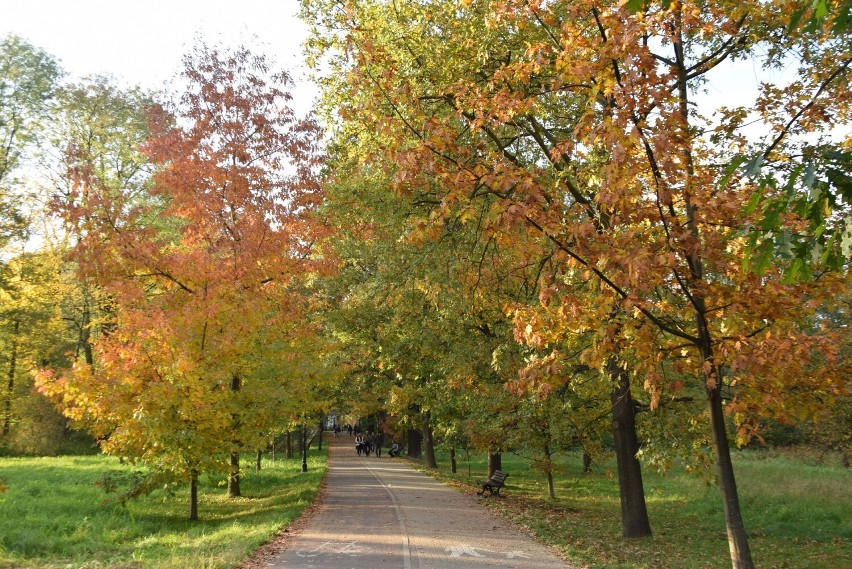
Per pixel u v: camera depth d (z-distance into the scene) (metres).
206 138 19.38
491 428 17.88
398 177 7.64
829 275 7.00
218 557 9.60
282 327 18.89
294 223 19.77
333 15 13.57
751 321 7.29
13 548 10.87
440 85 11.42
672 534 13.91
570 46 7.49
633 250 6.44
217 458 15.18
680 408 13.45
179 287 16.67
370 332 25.92
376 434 50.12
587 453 18.92
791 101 8.88
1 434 38.66
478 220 11.52
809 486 19.86
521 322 7.95
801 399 7.43
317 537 11.92
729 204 6.72
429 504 17.59
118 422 14.55
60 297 33.47
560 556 10.55
